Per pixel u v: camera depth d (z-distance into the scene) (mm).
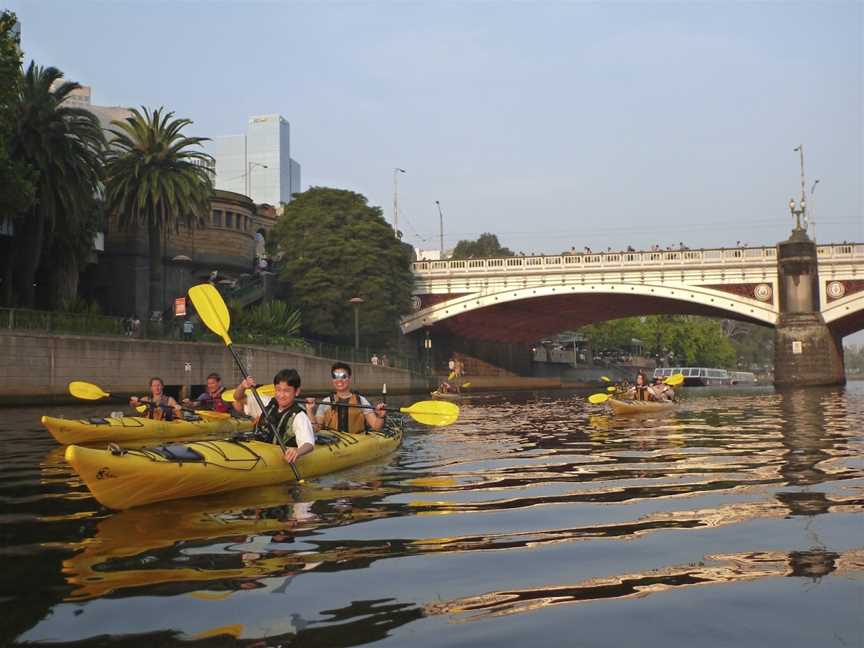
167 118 40438
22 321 28375
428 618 3676
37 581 4305
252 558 4805
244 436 8102
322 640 3383
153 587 4180
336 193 55031
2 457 10711
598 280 56969
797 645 3316
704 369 81688
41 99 33031
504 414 22141
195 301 10609
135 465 6402
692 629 3518
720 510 6324
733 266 54125
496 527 5746
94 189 36312
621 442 12586
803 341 52156
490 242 116125
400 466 9406
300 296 53500
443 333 68312
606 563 4672
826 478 8031
